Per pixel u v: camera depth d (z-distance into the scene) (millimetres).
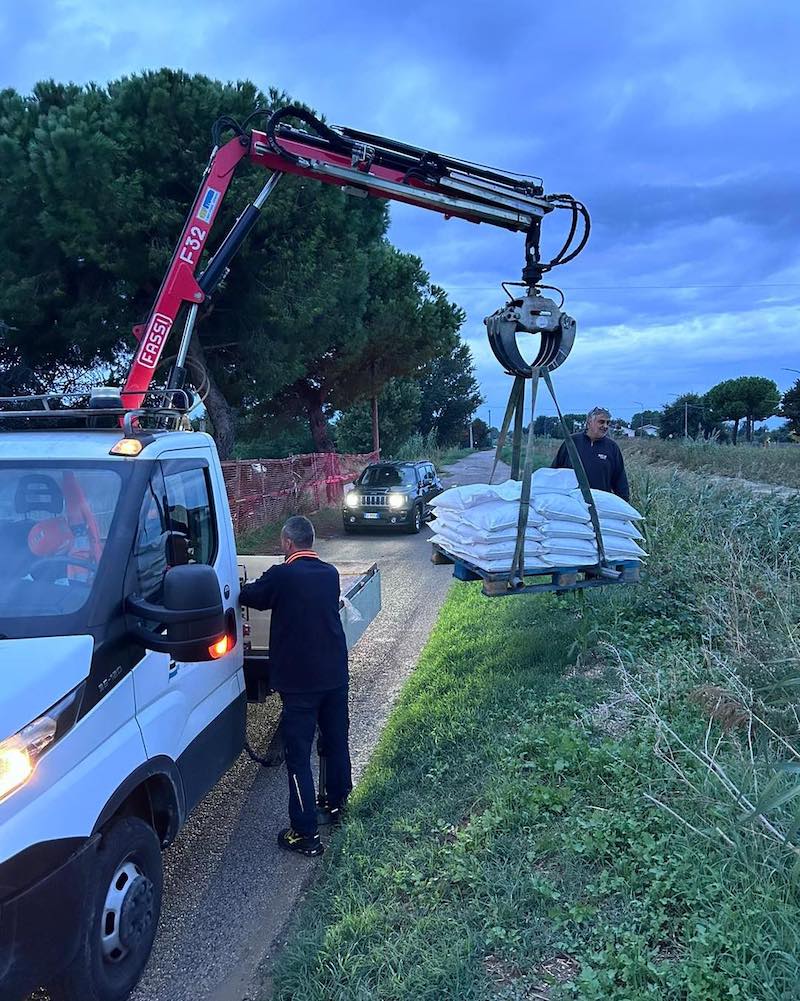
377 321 21281
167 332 6387
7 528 3195
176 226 12273
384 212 19797
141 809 3295
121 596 3037
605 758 4230
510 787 4121
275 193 13094
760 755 3848
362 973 3059
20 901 2344
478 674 6379
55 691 2604
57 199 11453
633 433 41312
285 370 15148
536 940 3033
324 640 4207
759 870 3070
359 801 4523
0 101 11930
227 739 4207
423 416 62031
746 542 7047
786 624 4828
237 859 4180
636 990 2646
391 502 16734
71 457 3438
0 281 12133
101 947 2762
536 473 5398
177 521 3723
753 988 2553
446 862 3676
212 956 3383
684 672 5184
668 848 3398
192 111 12102
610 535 5172
